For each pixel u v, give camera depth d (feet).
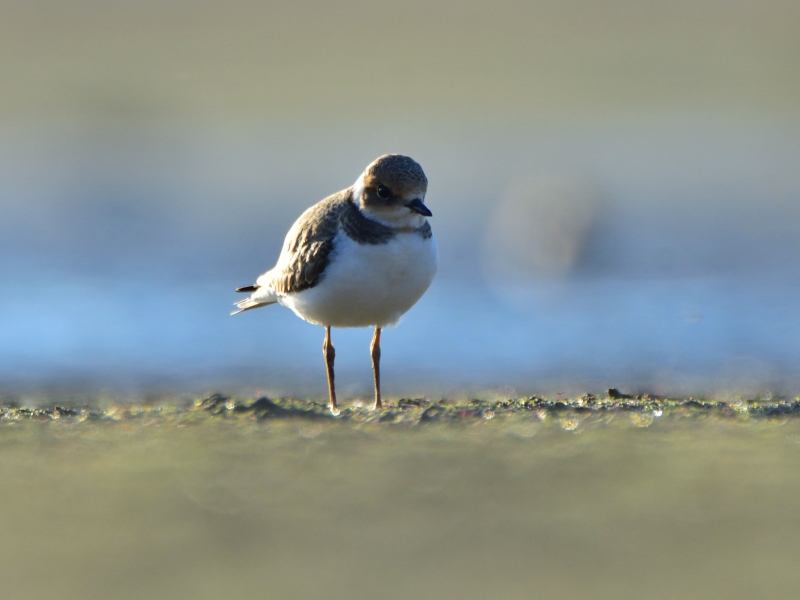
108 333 56.13
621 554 16.70
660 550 16.83
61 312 60.44
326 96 137.08
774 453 22.49
